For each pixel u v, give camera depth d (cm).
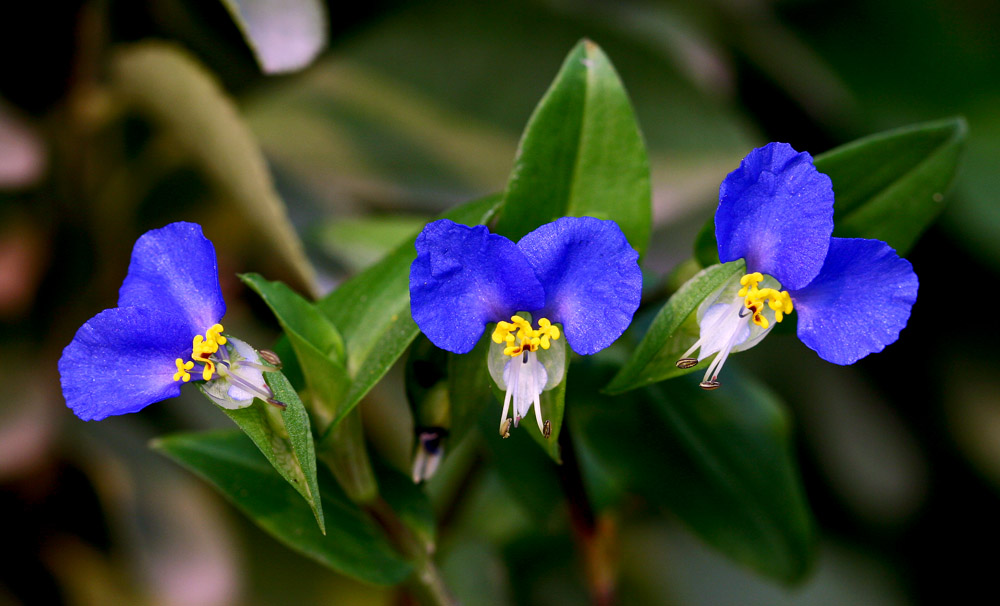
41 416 44
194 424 44
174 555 44
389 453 43
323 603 44
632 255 34
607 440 40
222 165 42
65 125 44
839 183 37
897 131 37
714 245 37
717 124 45
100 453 44
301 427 34
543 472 40
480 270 34
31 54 44
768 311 35
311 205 44
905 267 35
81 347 35
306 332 35
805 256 35
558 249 34
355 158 45
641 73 45
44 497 45
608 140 36
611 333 34
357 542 37
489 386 36
